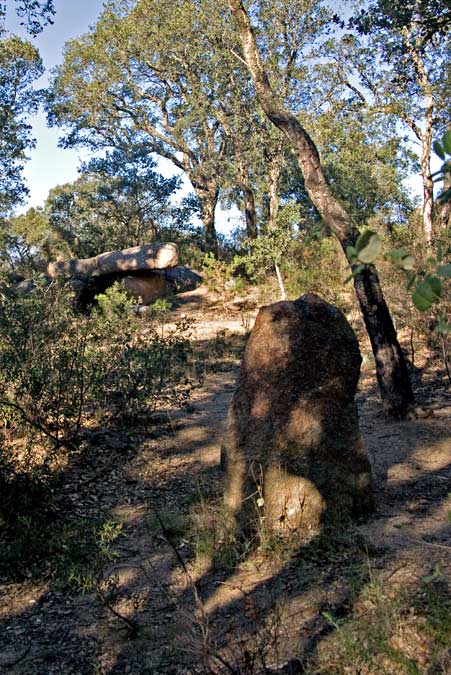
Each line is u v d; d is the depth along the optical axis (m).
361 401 9.37
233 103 26.64
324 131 19.48
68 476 6.62
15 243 36.59
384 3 10.15
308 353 5.40
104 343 8.62
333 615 3.87
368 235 1.34
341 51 17.75
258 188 29.72
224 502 5.34
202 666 3.52
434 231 13.27
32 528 5.13
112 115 33.03
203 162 30.81
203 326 17.02
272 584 4.38
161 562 4.89
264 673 3.40
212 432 8.10
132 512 5.83
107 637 3.97
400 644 3.47
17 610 4.34
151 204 38.19
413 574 4.26
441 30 10.41
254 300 20.56
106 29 29.58
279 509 5.15
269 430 5.28
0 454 5.80
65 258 30.69
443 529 5.06
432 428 7.72
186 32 26.33
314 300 5.57
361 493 5.42
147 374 8.32
